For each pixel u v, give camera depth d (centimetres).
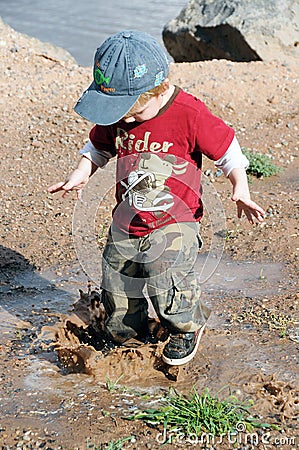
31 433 563
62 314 764
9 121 1346
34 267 903
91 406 596
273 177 1210
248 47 1717
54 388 625
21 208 1066
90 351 639
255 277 858
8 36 1662
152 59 568
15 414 589
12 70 1532
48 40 2391
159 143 592
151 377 638
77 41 2375
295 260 899
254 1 1778
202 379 633
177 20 1884
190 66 1611
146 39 576
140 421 573
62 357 654
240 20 1736
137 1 2952
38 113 1380
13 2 2981
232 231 995
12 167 1197
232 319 745
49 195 1109
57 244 964
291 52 1727
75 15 2731
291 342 695
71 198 1100
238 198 589
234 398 599
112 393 614
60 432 563
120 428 565
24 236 984
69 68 1572
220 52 1794
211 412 571
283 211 1058
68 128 1331
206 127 589
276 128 1394
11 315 771
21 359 678
